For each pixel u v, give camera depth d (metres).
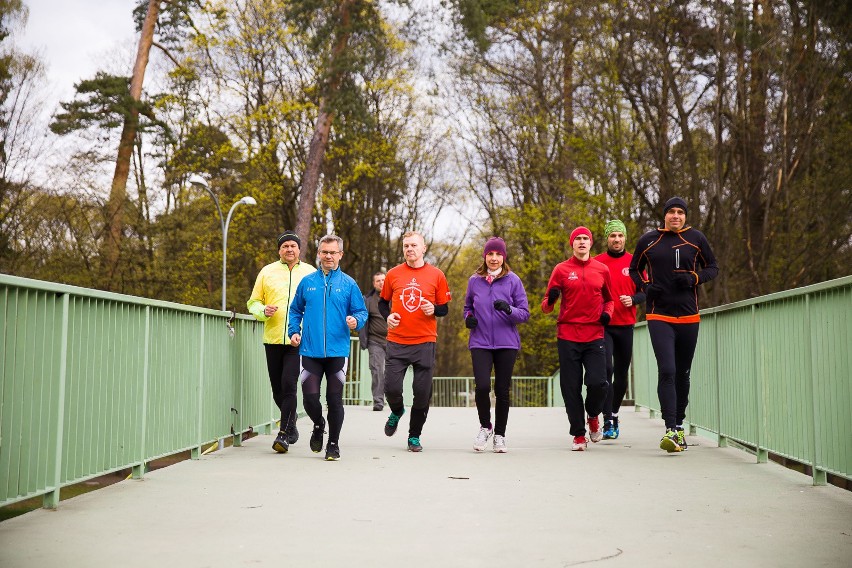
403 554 4.28
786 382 7.05
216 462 8.04
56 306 5.50
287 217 39.41
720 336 9.12
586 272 9.05
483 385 8.84
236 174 40.66
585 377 9.15
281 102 37.22
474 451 8.97
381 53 30.22
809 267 26.33
